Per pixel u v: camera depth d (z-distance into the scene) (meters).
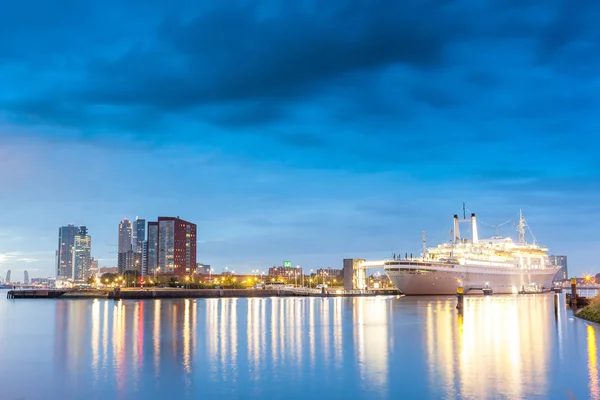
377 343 78.38
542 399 44.28
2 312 159.88
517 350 69.56
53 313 153.00
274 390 48.44
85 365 61.22
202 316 135.88
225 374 55.47
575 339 80.19
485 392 46.69
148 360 64.12
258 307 181.75
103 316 137.38
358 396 46.12
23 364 62.16
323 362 62.12
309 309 167.75
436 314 137.50
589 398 44.50
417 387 48.84
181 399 45.72
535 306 173.62
